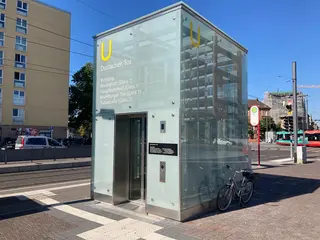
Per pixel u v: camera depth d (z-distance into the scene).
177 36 5.29
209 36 6.17
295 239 4.41
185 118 5.30
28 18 39.59
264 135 76.69
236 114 7.24
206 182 5.85
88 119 48.31
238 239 4.37
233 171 6.93
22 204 6.41
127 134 6.66
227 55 6.89
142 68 5.89
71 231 4.66
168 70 5.41
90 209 5.98
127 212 5.76
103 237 4.40
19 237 4.40
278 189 8.68
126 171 6.60
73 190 8.01
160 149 5.45
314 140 44.16
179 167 5.14
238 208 6.27
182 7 5.33
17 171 13.05
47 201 6.67
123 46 6.33
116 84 6.43
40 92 40.62
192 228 4.82
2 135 37.03
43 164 14.27
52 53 41.91
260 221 5.29
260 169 14.19
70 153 18.92
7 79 37.62
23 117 38.97
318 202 6.91
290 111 20.16
